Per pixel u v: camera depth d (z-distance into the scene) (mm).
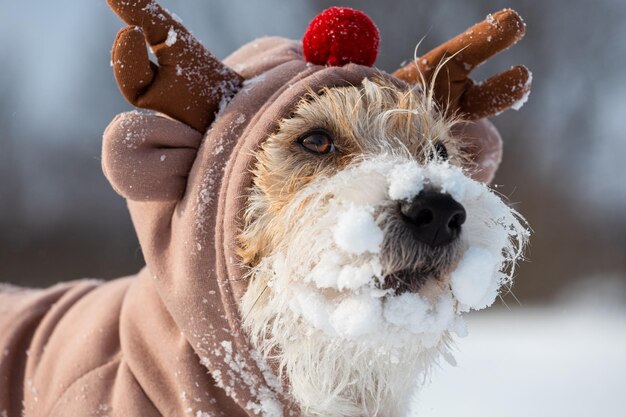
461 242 746
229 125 795
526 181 3312
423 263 740
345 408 812
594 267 2967
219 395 803
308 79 799
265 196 782
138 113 789
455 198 742
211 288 789
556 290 2805
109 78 3742
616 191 3279
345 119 798
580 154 3479
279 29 3779
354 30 821
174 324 813
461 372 1433
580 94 3736
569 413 1168
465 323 766
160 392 806
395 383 805
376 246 731
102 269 3055
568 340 1784
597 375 1410
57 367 853
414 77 859
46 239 3096
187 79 796
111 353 836
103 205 3133
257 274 778
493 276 760
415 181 740
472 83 872
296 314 761
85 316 874
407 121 814
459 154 870
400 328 749
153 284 830
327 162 790
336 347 773
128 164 780
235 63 863
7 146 3443
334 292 748
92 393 820
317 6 3719
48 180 3293
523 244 794
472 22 3555
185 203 795
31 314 909
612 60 3822
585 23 3871
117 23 3977
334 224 740
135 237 3088
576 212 3197
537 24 3855
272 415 801
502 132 3381
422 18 3520
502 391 1291
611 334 1892
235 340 791
